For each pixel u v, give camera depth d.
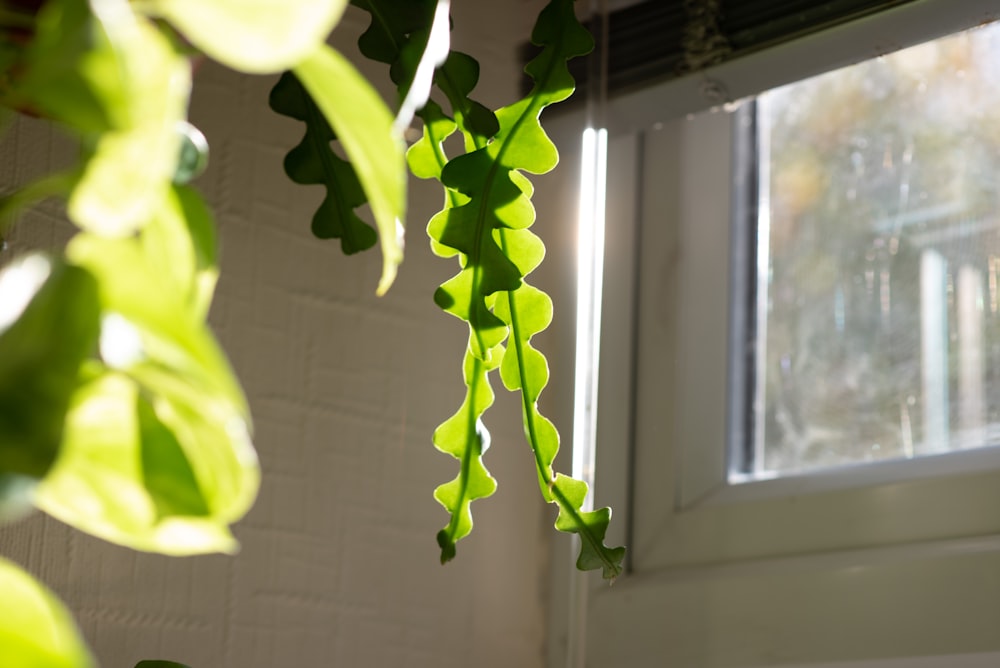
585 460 1.53
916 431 1.49
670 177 1.64
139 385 0.71
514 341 1.09
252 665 1.40
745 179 1.62
